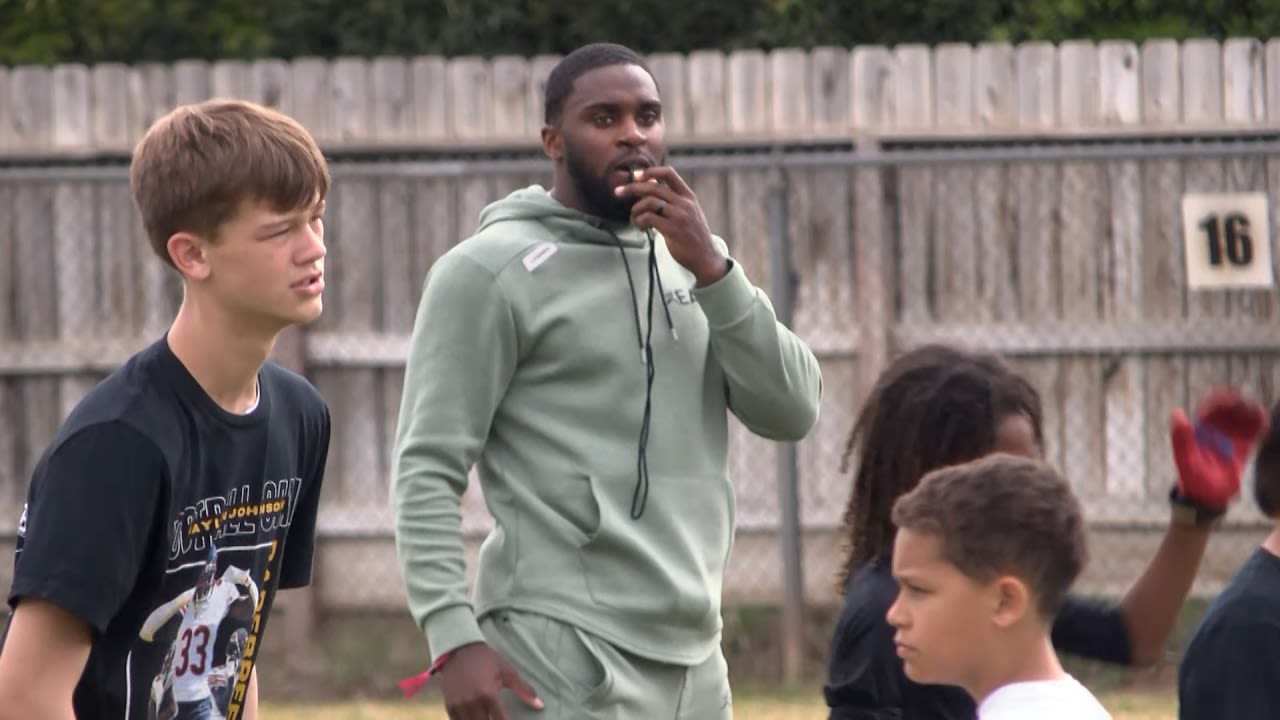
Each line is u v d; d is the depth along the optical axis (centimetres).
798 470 3134
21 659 1053
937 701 1162
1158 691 3012
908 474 1232
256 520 1166
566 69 1489
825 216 3228
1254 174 3177
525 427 1434
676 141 3278
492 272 1423
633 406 1435
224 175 1072
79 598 1043
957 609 954
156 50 4000
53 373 3275
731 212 3228
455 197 3259
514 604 1416
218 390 1120
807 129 3269
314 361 3262
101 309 3278
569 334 1430
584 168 1466
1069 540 957
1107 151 2964
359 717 2845
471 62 3294
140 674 1117
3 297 3278
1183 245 3156
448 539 1398
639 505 1419
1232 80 3225
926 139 3256
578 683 1391
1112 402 3188
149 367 1102
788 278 3062
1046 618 959
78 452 1061
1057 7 3834
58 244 3272
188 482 1099
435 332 1427
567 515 1416
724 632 3167
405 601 3262
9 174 3056
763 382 1470
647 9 3922
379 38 3978
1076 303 3195
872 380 3206
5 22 3984
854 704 1186
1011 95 3247
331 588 3269
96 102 3316
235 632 1173
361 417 3266
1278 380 3150
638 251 1481
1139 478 3177
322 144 3297
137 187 1109
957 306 3216
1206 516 1235
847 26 3900
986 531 943
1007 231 3203
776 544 3216
